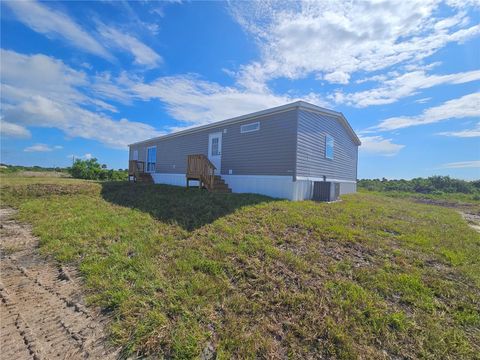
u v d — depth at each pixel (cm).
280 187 834
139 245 393
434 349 192
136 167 1584
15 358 183
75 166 2220
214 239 409
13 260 368
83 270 319
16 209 701
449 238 485
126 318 225
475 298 265
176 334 204
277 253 349
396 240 448
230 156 1026
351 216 608
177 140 1378
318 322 219
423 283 290
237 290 270
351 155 1435
